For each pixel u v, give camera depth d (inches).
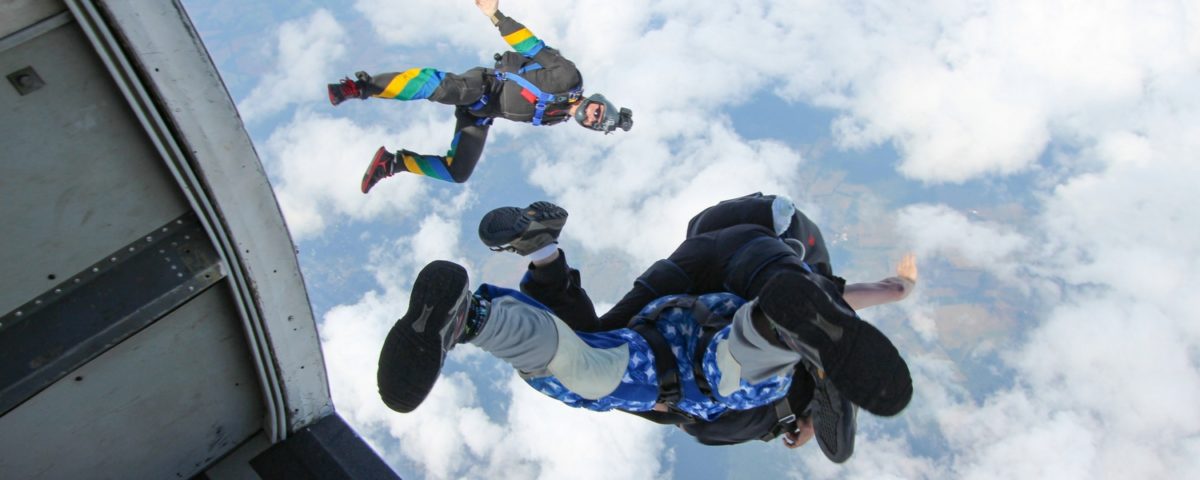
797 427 99.3
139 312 60.9
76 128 51.0
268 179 60.0
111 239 57.7
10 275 54.7
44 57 46.9
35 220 53.4
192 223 60.9
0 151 49.2
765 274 90.4
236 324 70.3
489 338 71.3
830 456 83.7
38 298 56.9
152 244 59.7
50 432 64.2
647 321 89.0
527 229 83.7
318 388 82.1
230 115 54.5
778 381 88.7
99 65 49.0
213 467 81.4
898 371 59.6
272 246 64.6
